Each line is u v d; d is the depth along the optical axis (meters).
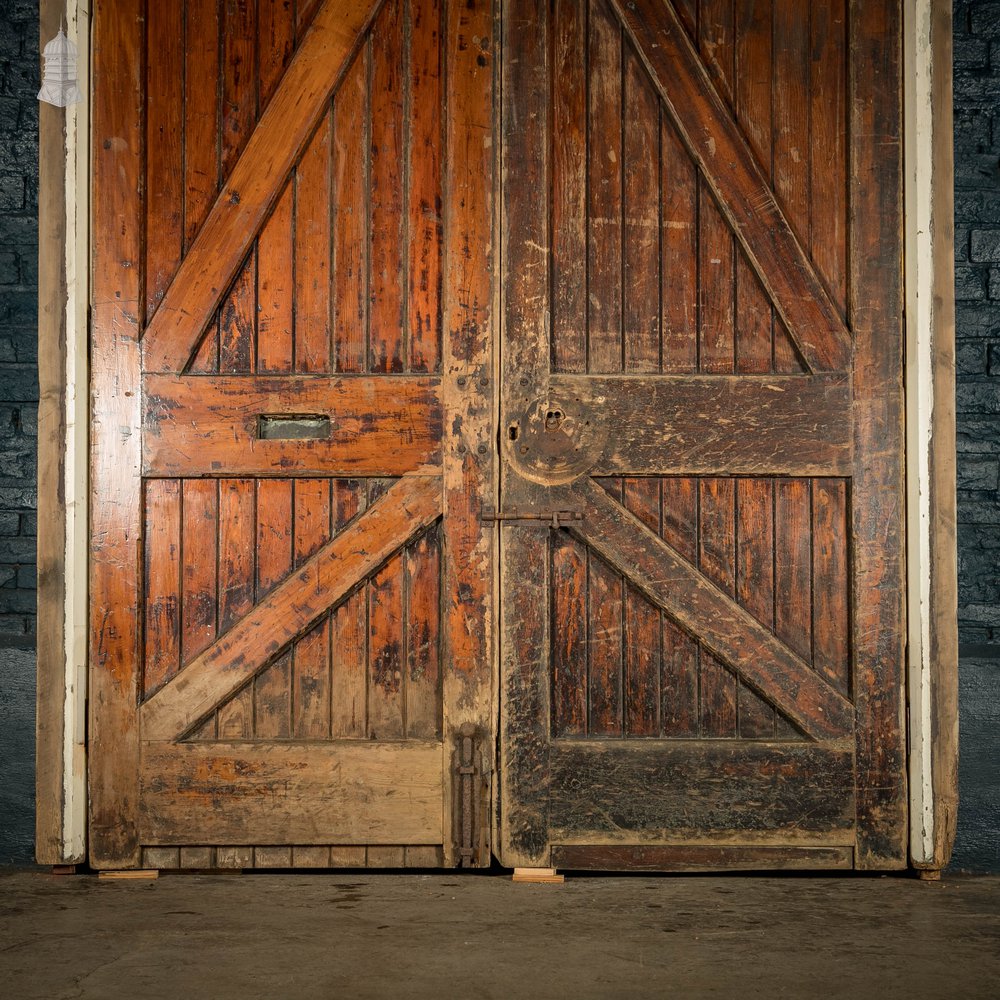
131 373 3.28
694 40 3.31
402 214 3.30
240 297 3.31
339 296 3.30
